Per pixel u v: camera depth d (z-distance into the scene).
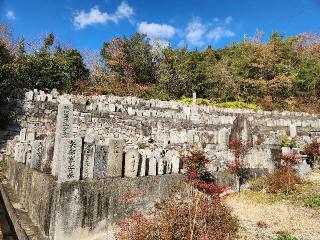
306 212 10.30
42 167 8.84
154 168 8.99
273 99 38.66
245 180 13.02
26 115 19.00
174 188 9.20
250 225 9.00
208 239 7.14
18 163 11.38
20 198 10.10
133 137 21.36
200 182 9.87
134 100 25.61
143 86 34.66
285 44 41.84
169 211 7.75
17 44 31.59
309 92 39.47
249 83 38.47
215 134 17.20
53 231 6.56
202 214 7.85
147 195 8.48
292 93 39.91
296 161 14.85
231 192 12.12
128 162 8.17
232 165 12.43
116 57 36.19
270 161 14.38
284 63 40.81
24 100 19.17
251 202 11.20
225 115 28.08
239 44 46.97
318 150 16.78
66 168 6.80
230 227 8.28
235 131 15.41
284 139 16.56
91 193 7.14
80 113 20.30
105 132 20.88
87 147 7.28
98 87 31.42
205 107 28.64
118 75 35.38
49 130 19.47
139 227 7.09
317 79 39.53
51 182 7.07
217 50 48.22
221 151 12.99
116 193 7.68
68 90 27.25
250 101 38.28
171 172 9.84
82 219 6.94
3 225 8.29
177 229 7.10
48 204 7.05
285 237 8.00
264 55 38.78
